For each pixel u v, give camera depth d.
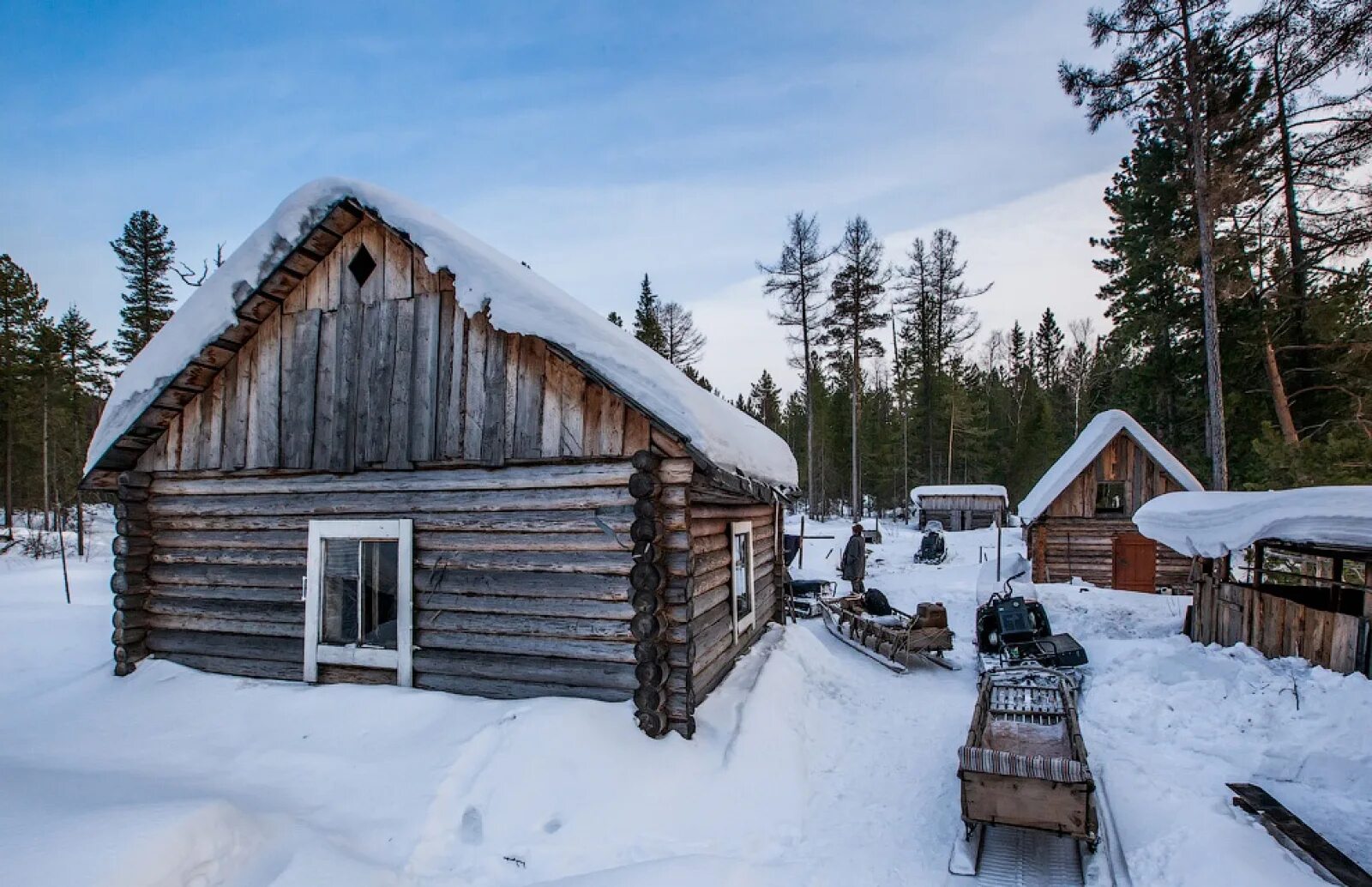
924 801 5.60
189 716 6.60
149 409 7.40
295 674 7.16
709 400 7.86
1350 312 15.46
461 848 4.68
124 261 38.16
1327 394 17.75
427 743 5.73
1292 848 4.50
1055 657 9.17
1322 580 7.82
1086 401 48.66
